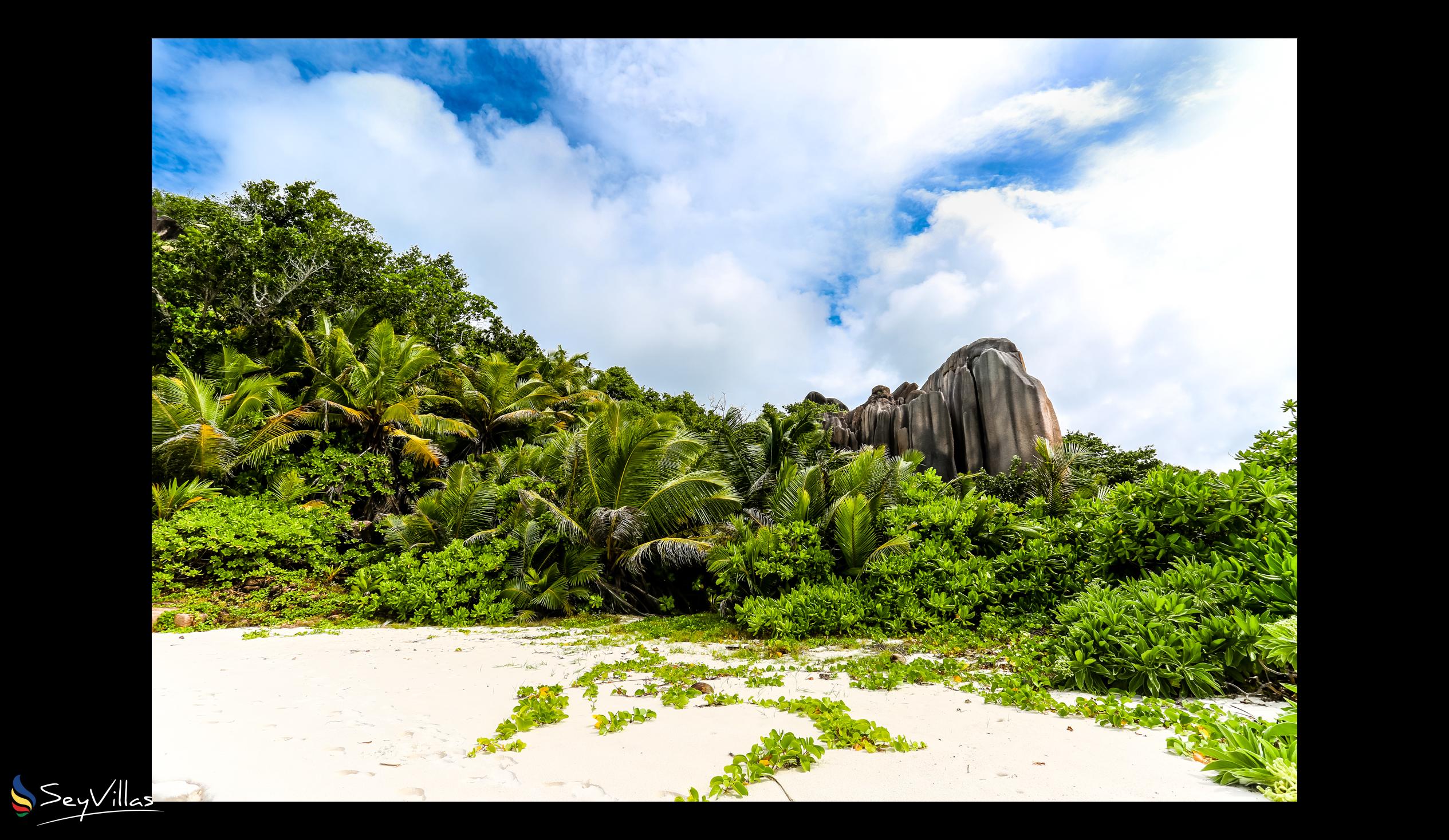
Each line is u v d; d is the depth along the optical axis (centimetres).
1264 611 404
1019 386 2533
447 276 2820
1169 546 536
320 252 1956
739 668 520
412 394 1802
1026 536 785
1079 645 430
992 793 242
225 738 302
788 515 1028
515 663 564
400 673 509
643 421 1127
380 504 1592
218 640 705
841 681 480
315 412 1555
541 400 2261
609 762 279
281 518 1193
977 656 576
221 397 1507
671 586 1149
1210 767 256
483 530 1184
